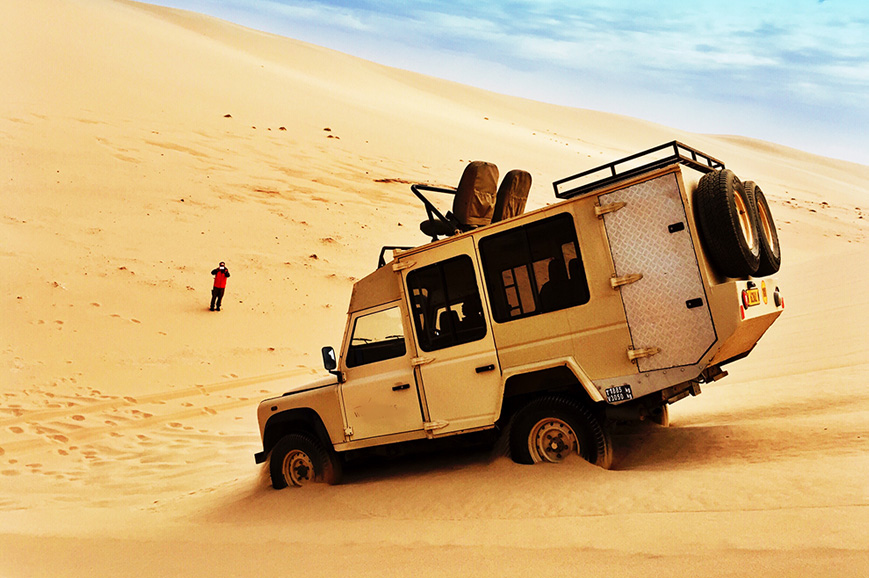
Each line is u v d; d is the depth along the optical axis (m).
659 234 6.05
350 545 5.38
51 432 13.42
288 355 19.33
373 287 7.55
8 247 22.27
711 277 5.90
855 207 60.81
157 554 5.84
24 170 28.05
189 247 25.36
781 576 3.54
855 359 9.55
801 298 18.33
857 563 3.53
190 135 37.25
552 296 6.52
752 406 8.16
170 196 29.11
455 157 47.16
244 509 7.41
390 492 6.79
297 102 50.69
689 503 5.00
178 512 7.97
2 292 19.77
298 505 7.07
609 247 6.25
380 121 51.91
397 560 4.82
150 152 33.22
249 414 14.83
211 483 9.91
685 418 8.39
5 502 9.70
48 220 24.77
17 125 32.09
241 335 20.19
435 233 7.91
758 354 11.87
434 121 59.50
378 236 30.06
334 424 7.64
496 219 7.59
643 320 6.11
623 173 6.35
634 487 5.52
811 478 5.05
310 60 77.62
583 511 5.27
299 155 38.78
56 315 19.27
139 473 11.05
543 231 6.56
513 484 6.14
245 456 11.59
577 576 4.00
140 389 16.27
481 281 6.84
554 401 6.44
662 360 6.03
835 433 6.28
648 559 4.07
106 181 28.94
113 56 47.69
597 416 6.39
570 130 84.25
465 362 6.90
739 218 5.83
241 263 25.03
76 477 11.08
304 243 27.80
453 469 7.16
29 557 6.09
